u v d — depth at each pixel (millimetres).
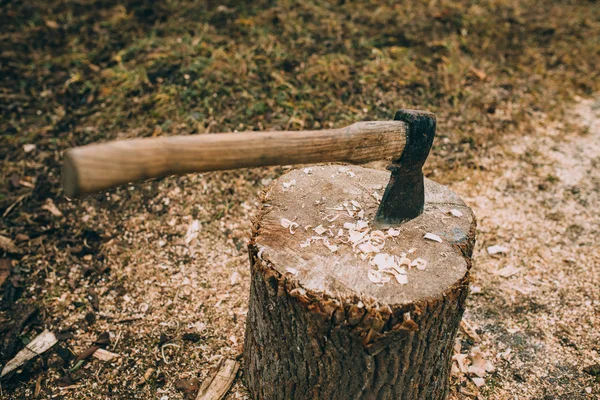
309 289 899
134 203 1448
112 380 1131
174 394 1112
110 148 782
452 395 1109
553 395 1112
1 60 1836
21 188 1476
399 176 976
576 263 1351
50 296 1259
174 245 1364
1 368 1133
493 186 1580
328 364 941
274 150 873
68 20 2023
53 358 1158
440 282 919
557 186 1588
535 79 2008
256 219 1007
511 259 1363
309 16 2127
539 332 1216
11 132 1629
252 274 970
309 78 1807
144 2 2113
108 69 1830
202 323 1224
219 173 1519
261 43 1928
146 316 1235
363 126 927
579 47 2207
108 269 1312
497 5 2359
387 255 950
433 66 1960
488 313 1253
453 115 1786
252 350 1040
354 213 1023
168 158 815
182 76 1763
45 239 1355
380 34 2076
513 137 1763
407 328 893
